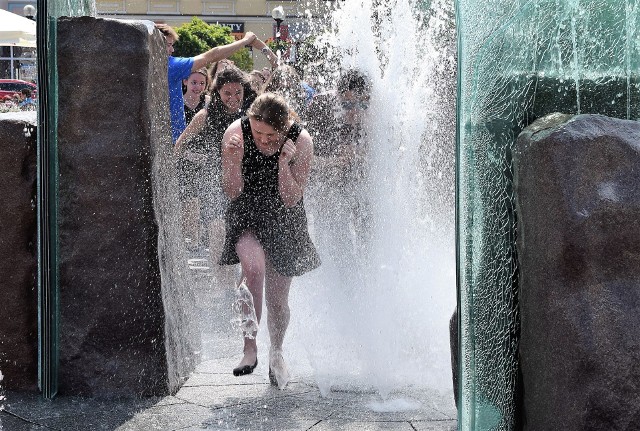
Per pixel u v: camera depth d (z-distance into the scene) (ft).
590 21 14.46
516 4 14.35
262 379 21.35
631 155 12.71
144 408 19.16
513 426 14.05
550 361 12.92
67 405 19.25
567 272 12.73
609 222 12.53
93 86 19.51
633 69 14.61
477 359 14.44
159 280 19.94
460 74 14.40
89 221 19.70
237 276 26.76
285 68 26.96
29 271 19.72
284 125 20.33
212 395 20.15
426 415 18.56
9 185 19.53
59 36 19.49
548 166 12.86
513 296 14.12
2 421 18.08
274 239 20.93
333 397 19.79
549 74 14.49
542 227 13.00
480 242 14.39
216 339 25.13
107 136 19.60
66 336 19.84
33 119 19.84
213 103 27.45
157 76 20.62
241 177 20.74
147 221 19.80
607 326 12.45
